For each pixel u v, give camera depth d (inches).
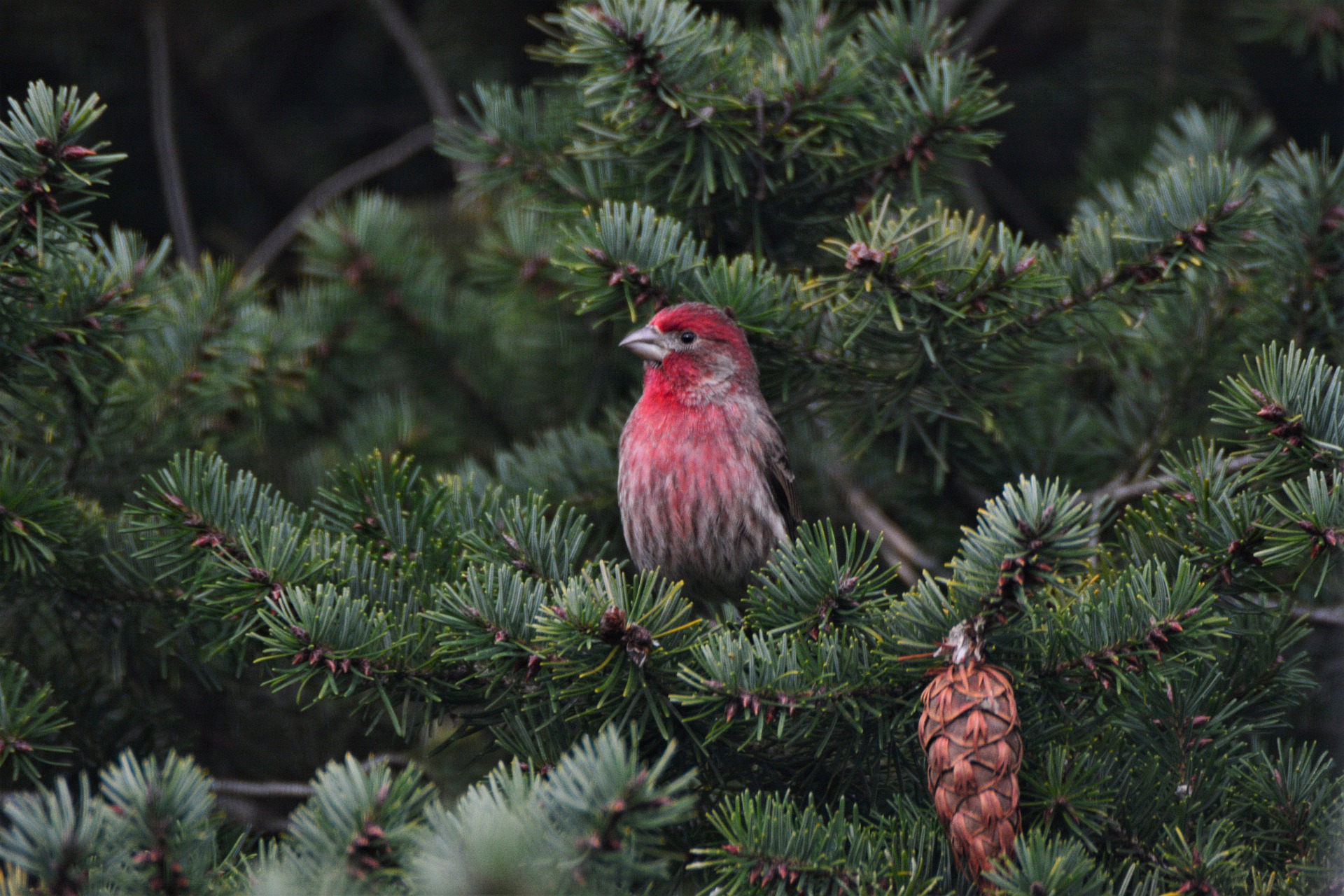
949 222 270.2
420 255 398.9
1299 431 214.5
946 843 202.5
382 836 167.2
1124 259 259.0
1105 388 353.7
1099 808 207.5
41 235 219.1
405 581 240.7
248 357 334.6
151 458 308.7
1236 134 357.4
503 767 173.3
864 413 295.6
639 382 381.1
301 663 215.2
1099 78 442.3
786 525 321.4
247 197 565.3
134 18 514.3
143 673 289.9
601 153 279.9
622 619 205.6
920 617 203.5
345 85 580.7
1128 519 239.3
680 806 153.9
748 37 306.0
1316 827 218.4
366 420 393.4
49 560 242.7
